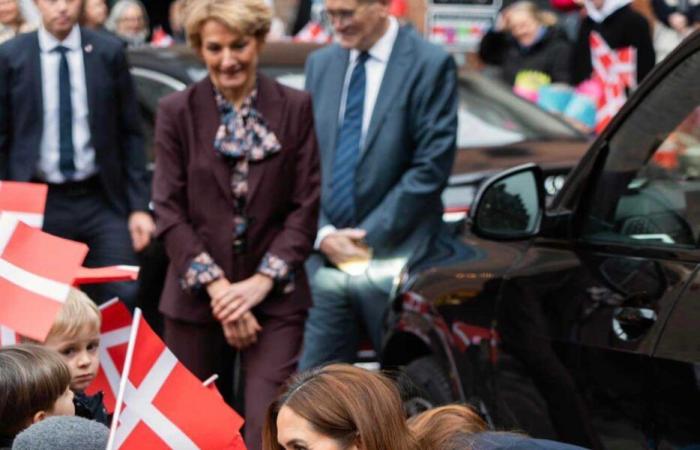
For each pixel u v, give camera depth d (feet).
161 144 27.58
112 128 36.11
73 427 16.61
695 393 19.36
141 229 36.19
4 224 21.94
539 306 22.94
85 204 35.99
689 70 22.08
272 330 27.50
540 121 40.86
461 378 25.11
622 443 20.71
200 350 27.81
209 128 27.35
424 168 33.14
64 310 22.15
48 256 21.94
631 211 22.38
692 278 20.29
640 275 21.22
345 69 34.04
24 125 35.47
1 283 21.88
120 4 63.26
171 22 80.18
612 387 20.86
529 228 24.32
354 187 33.63
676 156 22.02
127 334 24.09
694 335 19.58
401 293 28.35
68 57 35.63
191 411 19.60
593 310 21.61
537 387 22.70
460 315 25.36
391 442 15.69
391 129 33.37
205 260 27.20
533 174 24.17
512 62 61.62
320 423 15.57
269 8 27.22
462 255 26.81
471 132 39.88
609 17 58.34
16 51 35.50
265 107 27.50
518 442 16.51
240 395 30.71
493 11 71.72
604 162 23.21
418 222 33.32
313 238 27.84
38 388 18.94
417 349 28.76
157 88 39.29
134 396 19.30
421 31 75.36
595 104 57.36
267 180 27.32
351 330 33.78
